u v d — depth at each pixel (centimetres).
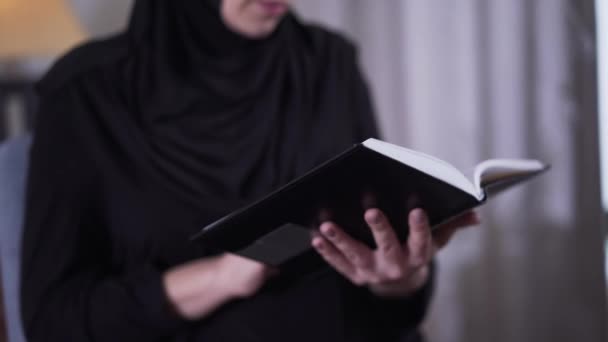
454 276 169
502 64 163
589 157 165
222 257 91
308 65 109
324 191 61
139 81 102
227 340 92
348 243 70
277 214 65
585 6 162
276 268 82
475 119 164
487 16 163
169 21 105
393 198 63
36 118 99
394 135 165
